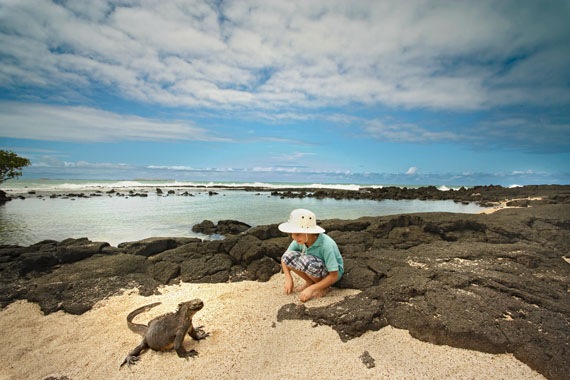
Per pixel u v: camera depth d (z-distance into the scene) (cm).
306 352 365
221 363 354
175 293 562
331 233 862
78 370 354
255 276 639
